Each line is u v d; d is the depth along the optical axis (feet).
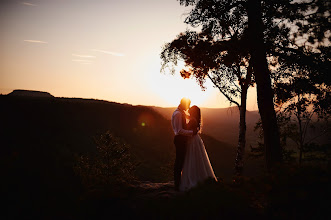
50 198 92.48
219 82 38.04
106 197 16.26
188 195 12.40
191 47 34.06
